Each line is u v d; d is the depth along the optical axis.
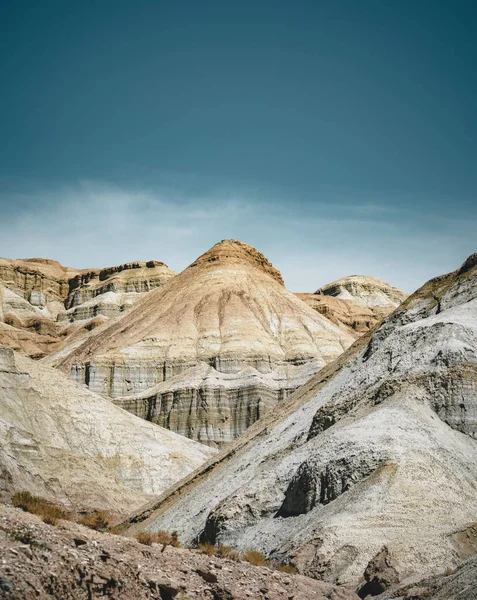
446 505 41.31
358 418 54.75
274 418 78.69
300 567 35.16
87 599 18.20
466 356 55.62
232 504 50.59
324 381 78.62
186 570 21.97
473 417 52.59
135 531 67.19
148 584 20.08
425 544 32.97
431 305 72.50
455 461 47.19
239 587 22.34
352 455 45.59
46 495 88.12
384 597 27.67
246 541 47.34
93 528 24.47
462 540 34.75
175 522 62.66
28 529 19.52
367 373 61.06
